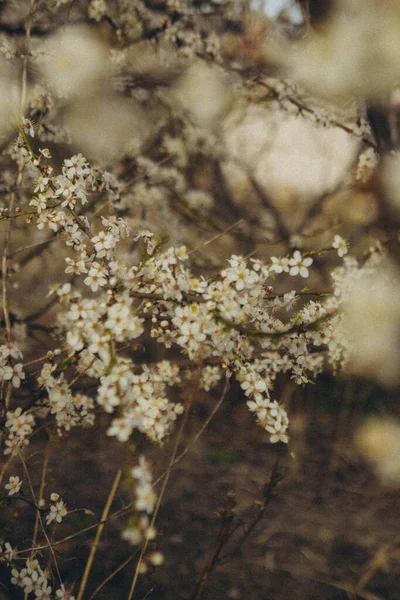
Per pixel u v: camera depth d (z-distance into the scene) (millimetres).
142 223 3072
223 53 3043
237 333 1527
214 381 2033
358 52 1924
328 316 1601
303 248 3297
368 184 2238
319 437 3779
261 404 1446
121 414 1201
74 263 1506
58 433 2033
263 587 2531
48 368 1540
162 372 1662
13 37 2762
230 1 2977
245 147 3803
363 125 2133
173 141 3420
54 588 2178
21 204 2717
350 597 2480
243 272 1489
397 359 1986
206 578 2025
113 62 2918
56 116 2898
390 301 1608
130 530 1053
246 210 3746
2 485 2910
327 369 3857
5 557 1593
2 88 2404
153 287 1536
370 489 3316
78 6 2885
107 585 2449
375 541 2887
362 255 2000
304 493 3285
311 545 2842
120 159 3098
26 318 2844
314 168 3861
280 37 2783
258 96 2979
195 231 3512
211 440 3734
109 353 1279
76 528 2791
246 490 3289
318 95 2336
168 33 2893
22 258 2881
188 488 3250
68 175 1560
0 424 1783
